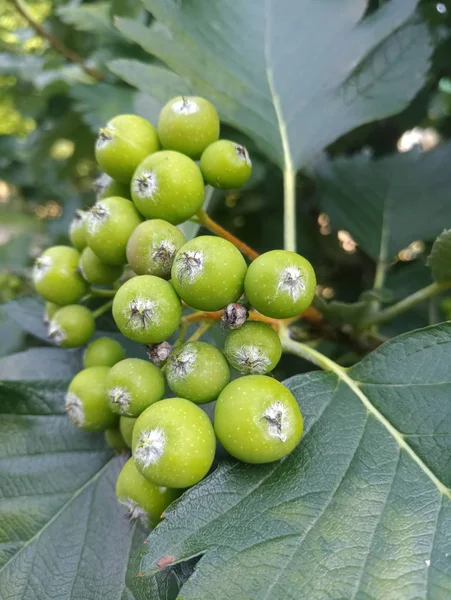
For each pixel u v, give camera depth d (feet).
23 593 0.21
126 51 0.42
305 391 0.20
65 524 0.22
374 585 0.16
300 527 0.17
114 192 0.23
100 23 0.44
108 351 0.22
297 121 0.30
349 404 0.20
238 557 0.17
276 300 0.18
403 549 0.16
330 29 0.31
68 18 0.44
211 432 0.17
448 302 0.38
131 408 0.18
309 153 0.30
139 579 0.20
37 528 0.22
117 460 0.24
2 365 0.28
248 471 0.18
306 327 0.30
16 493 0.23
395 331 0.37
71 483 0.23
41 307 0.30
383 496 0.18
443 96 0.46
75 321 0.23
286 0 0.31
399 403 0.20
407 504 0.17
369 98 0.30
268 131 0.30
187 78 0.30
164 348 0.19
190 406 0.17
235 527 0.17
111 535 0.22
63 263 0.23
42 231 0.66
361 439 0.19
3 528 0.22
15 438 0.24
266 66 0.31
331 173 0.39
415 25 0.31
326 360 0.21
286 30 0.31
